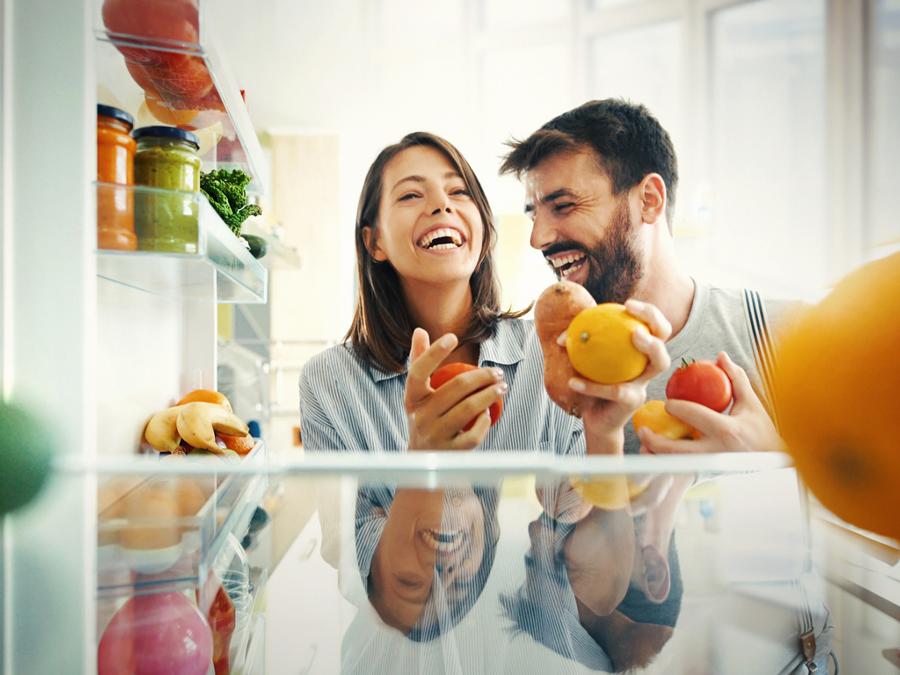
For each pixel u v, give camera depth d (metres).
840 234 2.05
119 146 0.58
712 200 2.04
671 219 1.42
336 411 1.33
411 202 1.34
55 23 0.52
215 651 0.14
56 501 0.25
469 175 1.36
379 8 2.16
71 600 0.17
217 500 0.26
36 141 0.52
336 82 2.17
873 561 0.19
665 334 0.81
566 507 0.24
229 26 2.01
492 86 2.18
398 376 1.33
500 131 2.15
